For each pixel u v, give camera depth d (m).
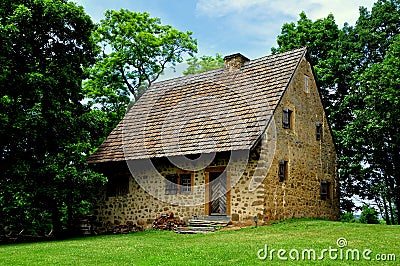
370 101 22.98
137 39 31.22
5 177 17.84
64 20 19.59
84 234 21.28
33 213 18.02
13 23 17.55
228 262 10.32
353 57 26.61
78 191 19.06
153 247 12.85
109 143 22.22
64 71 19.48
